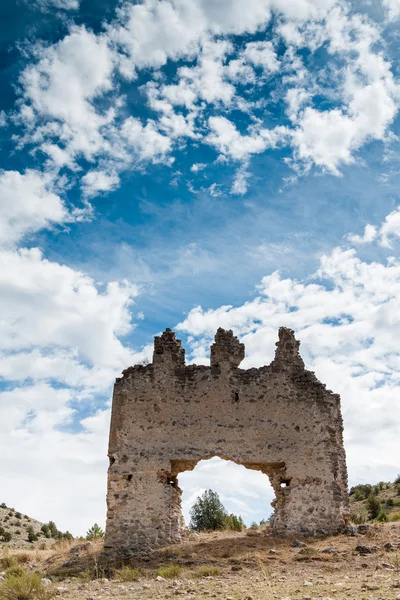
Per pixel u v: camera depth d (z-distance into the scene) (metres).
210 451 23.28
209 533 25.89
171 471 23.28
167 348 24.81
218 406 23.94
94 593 13.93
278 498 23.27
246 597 11.61
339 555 18.33
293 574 15.75
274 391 24.30
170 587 14.20
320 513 22.67
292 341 25.27
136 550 21.62
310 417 23.97
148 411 23.84
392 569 15.07
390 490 59.84
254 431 23.67
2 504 71.69
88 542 24.39
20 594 13.33
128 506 22.48
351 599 10.73
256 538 21.92
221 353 24.77
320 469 23.28
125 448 23.31
